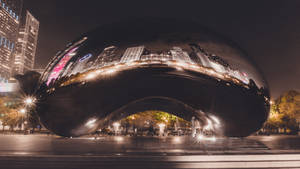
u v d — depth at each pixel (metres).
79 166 8.86
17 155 9.63
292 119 67.12
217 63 17.72
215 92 17.23
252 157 9.60
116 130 50.16
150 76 16.78
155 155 9.88
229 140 22.73
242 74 18.14
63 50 20.16
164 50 17.52
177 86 17.11
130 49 17.70
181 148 13.39
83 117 17.12
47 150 11.96
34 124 52.47
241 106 17.81
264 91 18.88
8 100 60.84
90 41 19.05
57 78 17.52
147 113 48.31
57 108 16.86
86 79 16.84
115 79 16.78
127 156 9.38
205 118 18.56
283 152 10.59
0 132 57.41
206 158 9.51
